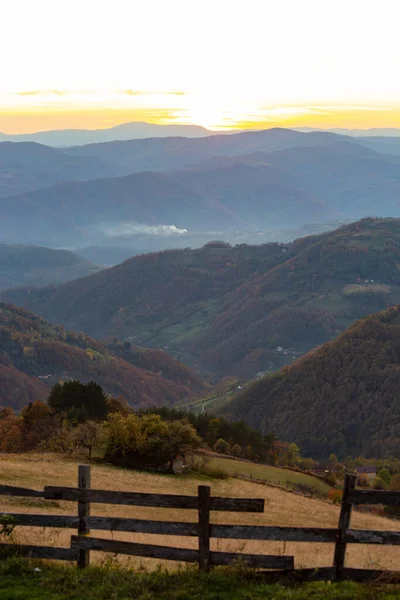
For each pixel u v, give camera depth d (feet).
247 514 102.73
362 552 54.70
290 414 590.14
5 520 36.11
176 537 55.67
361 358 627.46
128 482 135.23
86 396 254.88
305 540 33.19
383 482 286.46
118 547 34.88
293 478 215.92
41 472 127.44
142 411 311.27
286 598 30.81
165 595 31.78
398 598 30.42
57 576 33.96
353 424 559.79
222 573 33.53
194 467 175.94
